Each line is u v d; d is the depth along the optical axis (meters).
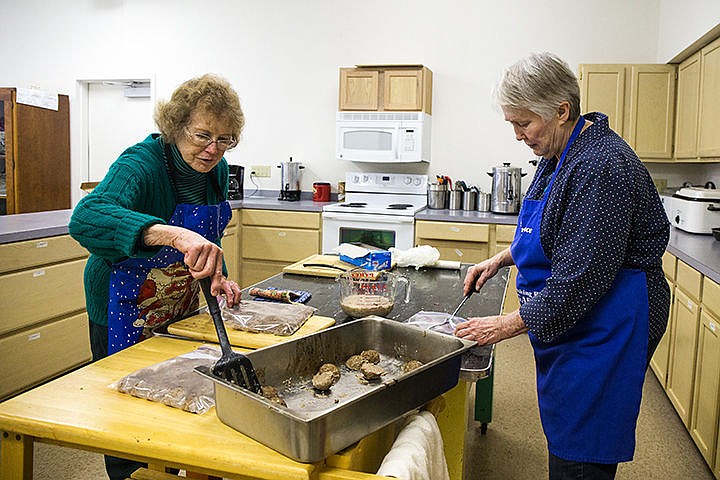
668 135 4.22
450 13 4.85
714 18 3.13
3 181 5.36
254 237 4.85
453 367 1.22
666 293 1.54
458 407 1.54
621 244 1.37
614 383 1.46
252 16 5.27
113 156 5.84
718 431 2.24
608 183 1.36
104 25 5.58
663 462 2.56
